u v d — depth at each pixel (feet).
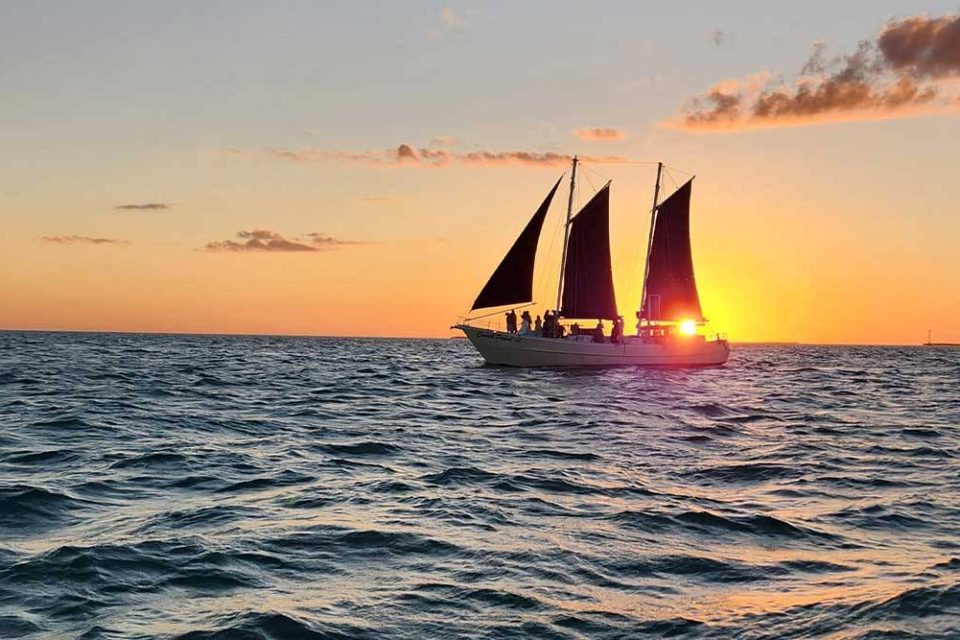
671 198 232.12
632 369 230.48
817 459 79.20
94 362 237.45
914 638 30.66
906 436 100.22
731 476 69.46
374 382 181.47
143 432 90.07
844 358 463.83
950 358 492.95
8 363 218.79
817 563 42.42
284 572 40.01
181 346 453.58
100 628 32.68
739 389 177.17
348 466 71.26
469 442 89.10
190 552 42.91
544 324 226.99
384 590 37.42
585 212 219.61
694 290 232.12
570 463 74.95
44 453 74.64
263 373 205.98
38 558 41.52
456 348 561.84
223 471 67.15
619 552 43.93
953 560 42.96
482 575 39.58
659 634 32.27
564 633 32.40
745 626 32.86
